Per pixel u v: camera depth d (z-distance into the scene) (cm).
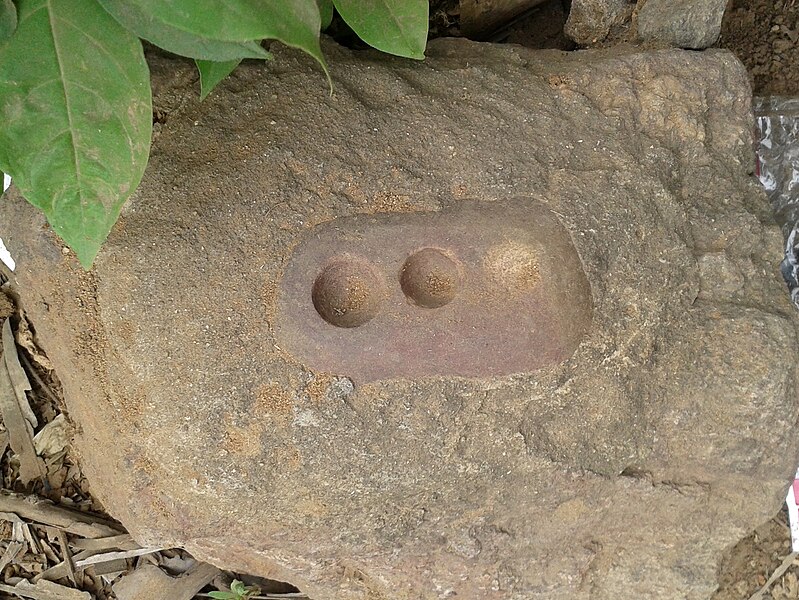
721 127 80
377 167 71
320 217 69
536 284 68
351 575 77
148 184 70
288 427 67
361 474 68
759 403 74
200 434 67
